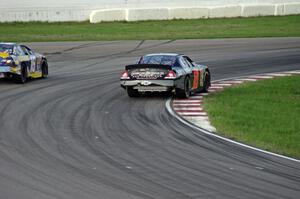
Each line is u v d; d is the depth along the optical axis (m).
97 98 55.06
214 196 24.25
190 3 156.62
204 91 60.88
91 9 154.00
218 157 31.80
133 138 37.00
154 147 34.31
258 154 32.78
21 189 24.89
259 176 27.73
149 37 115.69
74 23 148.38
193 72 57.25
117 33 123.94
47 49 101.94
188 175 27.73
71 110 47.97
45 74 71.88
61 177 27.00
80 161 30.44
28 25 146.38
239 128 40.84
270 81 67.69
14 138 36.25
